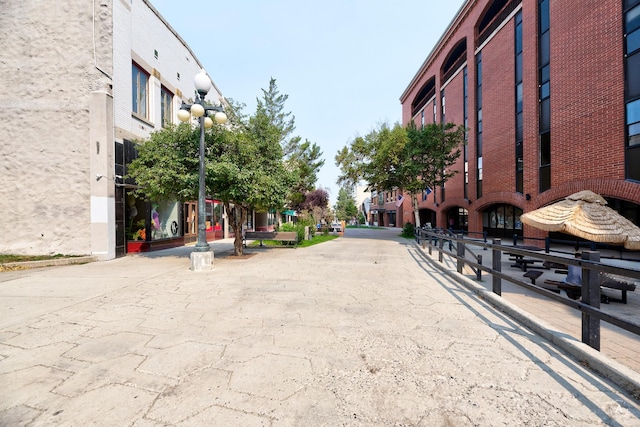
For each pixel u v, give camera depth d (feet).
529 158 46.78
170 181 29.71
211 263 26.48
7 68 32.27
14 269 26.78
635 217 36.32
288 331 12.30
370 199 222.69
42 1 32.65
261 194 30.91
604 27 34.86
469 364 9.52
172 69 47.96
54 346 10.82
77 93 32.50
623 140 32.73
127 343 11.07
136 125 38.60
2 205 31.60
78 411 7.14
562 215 18.90
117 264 29.81
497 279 16.66
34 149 31.99
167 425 6.65
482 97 63.05
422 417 6.97
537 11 45.70
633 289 16.14
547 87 43.96
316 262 31.55
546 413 7.07
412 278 23.30
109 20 33.63
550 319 13.71
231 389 8.10
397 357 10.01
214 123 31.63
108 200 32.86
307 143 77.51
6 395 7.79
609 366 8.62
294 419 6.87
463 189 72.74
